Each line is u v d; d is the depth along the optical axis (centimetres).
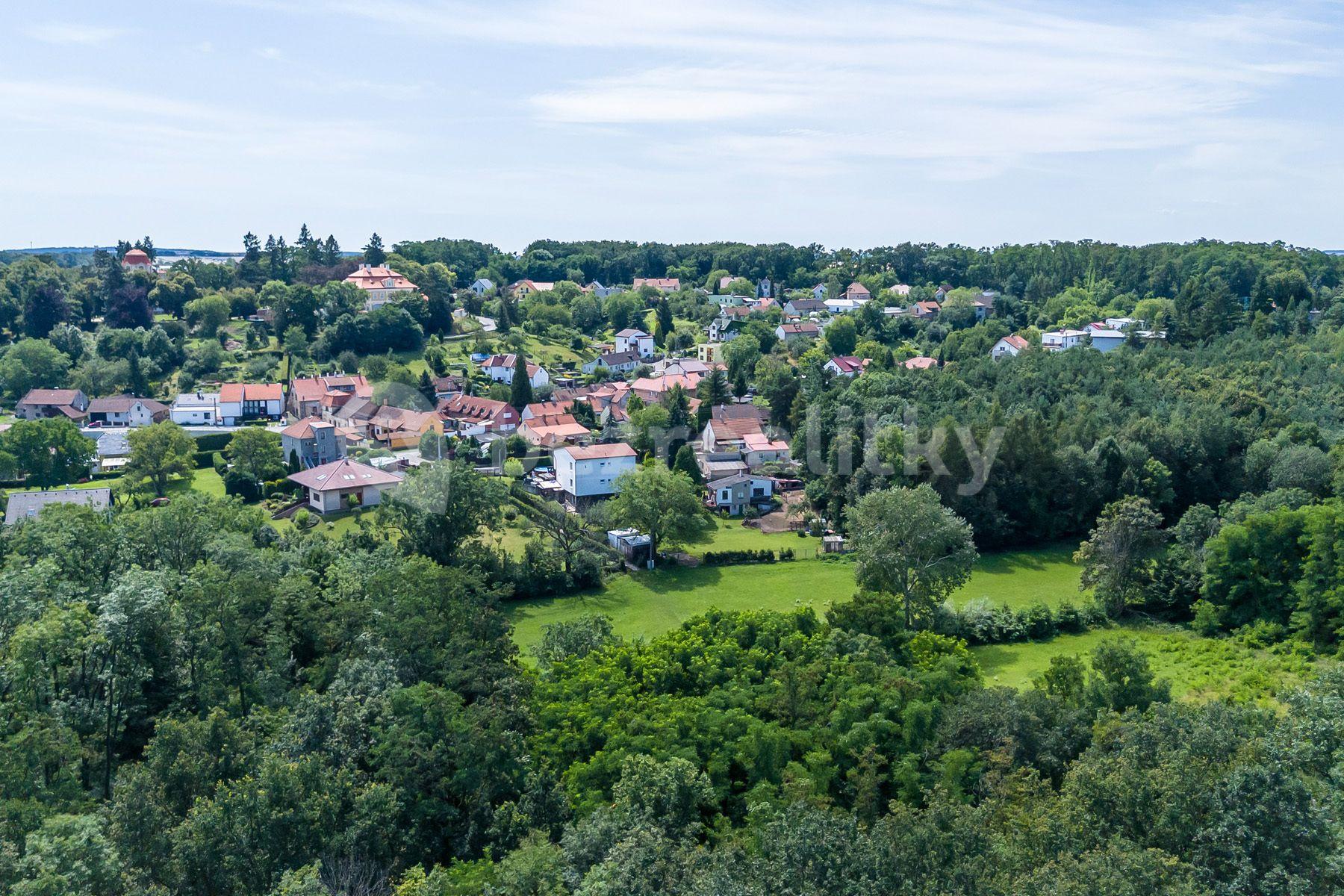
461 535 7706
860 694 4409
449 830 3638
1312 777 3142
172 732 3497
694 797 3684
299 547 6869
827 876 2748
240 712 4391
